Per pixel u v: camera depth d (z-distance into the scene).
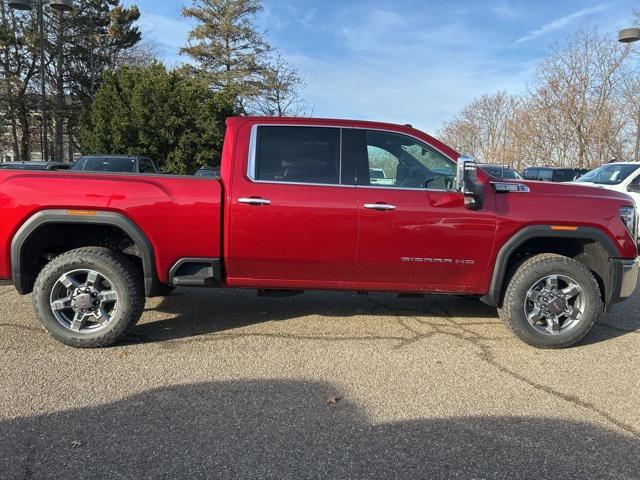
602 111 30.17
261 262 4.38
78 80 34.25
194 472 2.63
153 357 4.13
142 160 13.83
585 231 4.44
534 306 4.46
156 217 4.21
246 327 4.92
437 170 4.47
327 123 4.45
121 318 4.24
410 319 5.28
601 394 3.62
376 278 4.50
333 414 3.26
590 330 4.77
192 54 35.84
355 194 4.31
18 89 31.81
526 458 2.81
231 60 35.97
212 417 3.19
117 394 3.47
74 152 40.12
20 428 3.01
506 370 4.02
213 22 36.12
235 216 4.25
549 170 18.86
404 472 2.66
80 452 2.78
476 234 4.36
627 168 10.73
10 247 4.16
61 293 4.25
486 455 2.83
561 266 4.39
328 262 4.39
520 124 36.81
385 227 4.30
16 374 3.75
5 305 5.41
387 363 4.11
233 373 3.86
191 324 4.98
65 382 3.63
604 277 4.60
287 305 5.70
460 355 4.31
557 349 4.50
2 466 2.63
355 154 4.42
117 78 21.95
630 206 4.59
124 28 35.62
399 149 4.49
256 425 3.11
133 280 4.26
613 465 2.76
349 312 5.48
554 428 3.14
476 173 4.21
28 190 4.12
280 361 4.10
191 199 4.24
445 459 2.78
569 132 31.98
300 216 4.27
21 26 30.92
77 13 32.66
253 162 4.34
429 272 4.46
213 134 21.30
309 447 2.88
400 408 3.36
